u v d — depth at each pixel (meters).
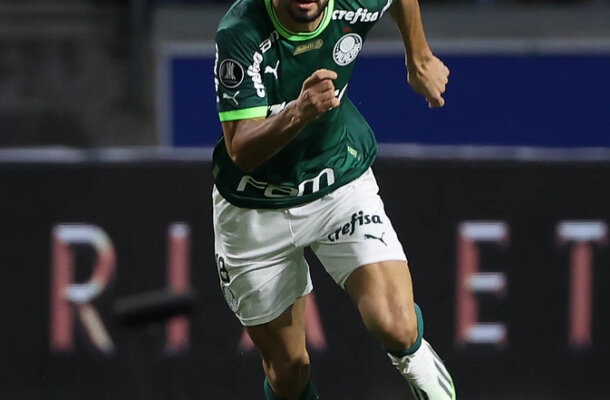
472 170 23.64
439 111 33.81
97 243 23.59
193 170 23.62
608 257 23.69
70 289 23.66
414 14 17.23
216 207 17.28
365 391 23.77
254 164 15.44
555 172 23.64
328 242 16.75
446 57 34.00
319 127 16.19
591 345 23.75
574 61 33.97
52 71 34.69
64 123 34.56
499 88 34.00
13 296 23.64
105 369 23.70
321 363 23.78
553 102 34.00
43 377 23.72
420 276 23.72
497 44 33.94
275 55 15.48
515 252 23.69
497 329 23.78
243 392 23.83
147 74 34.66
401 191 23.69
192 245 23.66
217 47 15.49
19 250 23.62
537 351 23.78
